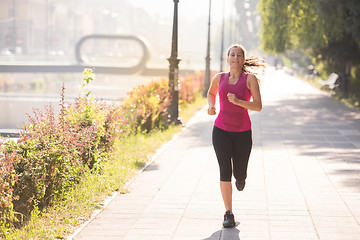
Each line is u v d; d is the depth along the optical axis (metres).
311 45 34.34
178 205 8.56
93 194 8.93
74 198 8.60
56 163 8.37
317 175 10.87
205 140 16.31
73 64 80.06
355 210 8.22
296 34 34.31
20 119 35.16
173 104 20.16
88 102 11.85
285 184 10.05
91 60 86.88
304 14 33.19
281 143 15.56
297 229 7.27
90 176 9.75
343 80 37.53
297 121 21.89
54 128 9.25
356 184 10.02
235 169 7.55
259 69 7.43
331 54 35.09
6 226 6.95
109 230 7.30
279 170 11.41
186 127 19.88
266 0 35.16
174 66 20.11
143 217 7.88
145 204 8.65
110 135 11.67
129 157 12.40
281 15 33.69
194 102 31.08
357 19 28.45
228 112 7.26
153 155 13.51
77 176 9.49
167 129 18.34
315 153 13.69
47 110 9.70
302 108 28.20
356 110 27.00
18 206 7.45
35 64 76.06
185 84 29.34
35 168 7.72
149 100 17.91
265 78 72.50
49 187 8.24
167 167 11.85
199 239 6.86
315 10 31.88
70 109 11.18
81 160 9.67
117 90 72.69
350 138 16.69
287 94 40.56
